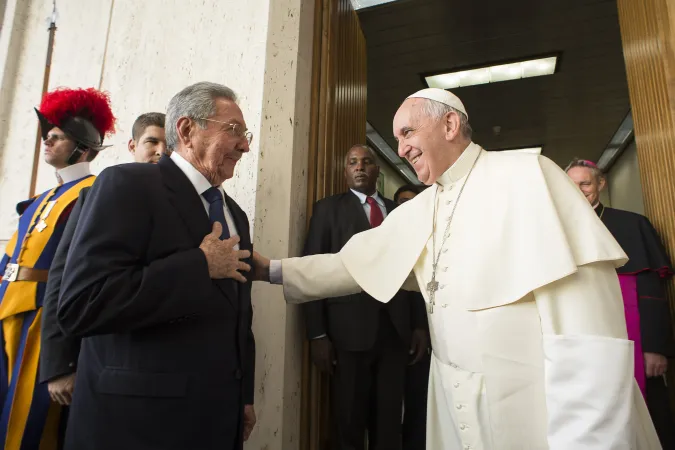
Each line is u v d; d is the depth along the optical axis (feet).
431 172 5.16
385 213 8.06
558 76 18.25
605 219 8.06
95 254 3.51
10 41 10.59
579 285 3.84
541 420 3.80
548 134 24.27
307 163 8.13
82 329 3.42
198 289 3.65
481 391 4.15
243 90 8.09
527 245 4.07
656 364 7.01
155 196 3.93
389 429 6.88
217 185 4.67
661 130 7.99
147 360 3.64
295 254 7.40
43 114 6.43
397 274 5.23
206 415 3.72
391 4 14.15
